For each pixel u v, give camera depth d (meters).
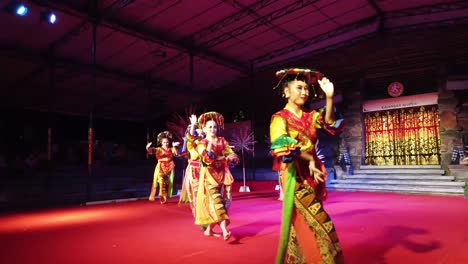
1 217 7.57
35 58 12.41
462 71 12.41
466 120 12.16
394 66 13.80
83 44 12.62
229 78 17.84
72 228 5.83
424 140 14.25
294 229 2.35
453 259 3.32
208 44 14.31
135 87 16.75
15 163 15.17
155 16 11.67
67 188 12.80
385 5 12.20
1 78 13.98
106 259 3.69
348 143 14.42
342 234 4.60
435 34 12.88
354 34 14.10
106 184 14.02
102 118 20.75
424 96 13.47
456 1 11.70
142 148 22.09
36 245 4.49
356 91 14.55
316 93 2.74
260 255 3.64
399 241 4.14
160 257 3.68
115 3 10.56
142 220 6.52
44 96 16.30
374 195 10.68
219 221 4.37
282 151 2.22
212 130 4.61
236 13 12.08
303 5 11.66
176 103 19.44
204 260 3.50
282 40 14.55
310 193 2.34
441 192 10.70
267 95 17.00
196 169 5.43
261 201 9.57
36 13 10.34
